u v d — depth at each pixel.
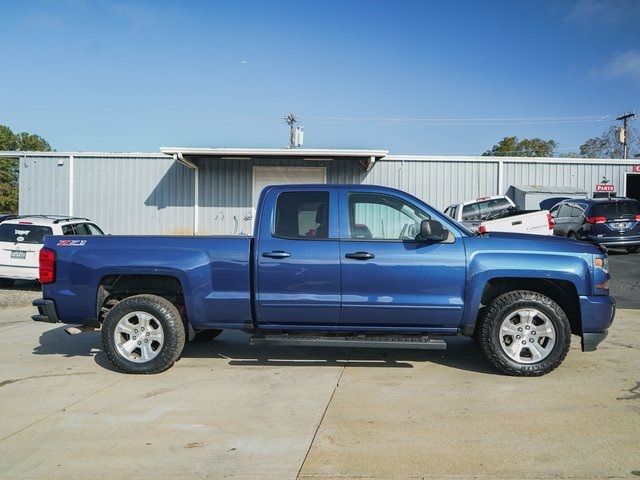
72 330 6.50
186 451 4.18
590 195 21.66
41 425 4.73
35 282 14.81
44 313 6.38
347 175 21.30
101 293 6.37
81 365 6.69
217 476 3.79
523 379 5.89
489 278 5.86
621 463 3.91
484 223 14.09
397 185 21.39
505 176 21.55
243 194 21.25
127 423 4.76
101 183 21.53
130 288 6.44
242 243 6.13
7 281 14.25
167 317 6.13
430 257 5.89
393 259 5.90
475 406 5.09
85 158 21.53
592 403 5.14
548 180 21.67
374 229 6.12
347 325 6.08
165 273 6.13
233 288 6.11
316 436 4.44
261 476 3.78
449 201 21.52
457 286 5.89
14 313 10.85
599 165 21.69
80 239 6.35
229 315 6.15
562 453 4.08
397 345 5.89
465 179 21.53
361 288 5.93
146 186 21.45
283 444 4.29
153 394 5.54
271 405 5.18
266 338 6.06
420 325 6.00
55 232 13.15
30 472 3.87
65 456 4.12
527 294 5.88
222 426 4.67
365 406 5.12
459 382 5.83
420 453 4.11
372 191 6.18
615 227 16.80
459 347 7.44
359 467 3.89
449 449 4.17
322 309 5.99
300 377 6.09
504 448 4.18
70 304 6.29
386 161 21.34
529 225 14.12
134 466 3.95
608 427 4.57
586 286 5.84
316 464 3.95
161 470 3.88
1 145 69.25
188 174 21.36
